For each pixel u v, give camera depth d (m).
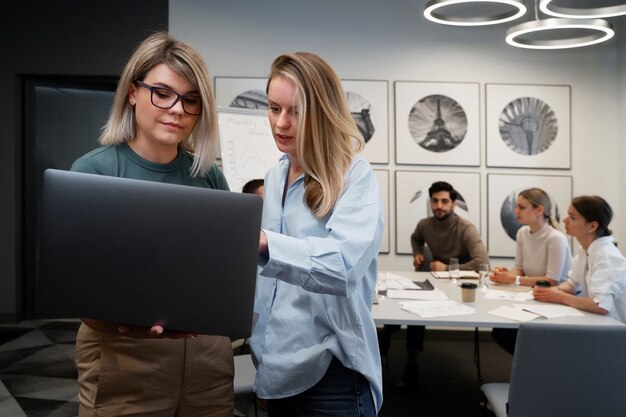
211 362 1.18
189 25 4.20
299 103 0.93
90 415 1.08
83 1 4.25
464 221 3.60
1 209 4.36
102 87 4.64
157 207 0.78
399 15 4.22
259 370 1.08
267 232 0.86
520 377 1.54
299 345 1.03
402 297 2.51
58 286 0.79
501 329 2.82
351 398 1.04
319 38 4.22
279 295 1.07
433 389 3.09
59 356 3.55
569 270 3.03
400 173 4.22
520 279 2.93
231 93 4.19
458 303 2.40
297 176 1.08
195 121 1.09
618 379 1.49
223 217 0.79
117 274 0.78
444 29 4.23
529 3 4.20
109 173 1.07
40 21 4.27
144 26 4.23
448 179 4.23
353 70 4.23
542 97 4.25
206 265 0.79
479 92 4.24
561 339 1.49
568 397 1.52
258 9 4.20
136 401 1.09
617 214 4.28
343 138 0.98
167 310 0.79
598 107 4.28
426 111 4.22
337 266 0.86
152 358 1.09
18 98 4.38
